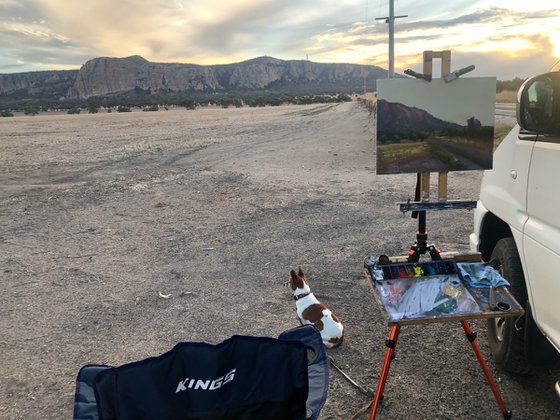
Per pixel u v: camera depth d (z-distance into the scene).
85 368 2.43
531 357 3.43
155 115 50.91
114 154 18.25
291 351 2.21
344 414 3.46
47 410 3.60
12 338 4.68
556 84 2.80
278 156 17.12
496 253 3.81
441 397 3.60
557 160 2.90
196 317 5.04
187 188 11.73
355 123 32.41
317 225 8.34
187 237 7.86
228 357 2.19
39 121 43.69
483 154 3.41
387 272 3.23
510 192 3.57
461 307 2.90
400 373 3.92
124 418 2.03
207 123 35.44
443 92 3.32
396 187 11.35
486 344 4.31
